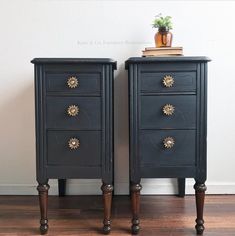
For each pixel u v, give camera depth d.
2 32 1.67
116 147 1.72
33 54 1.68
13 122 1.71
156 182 1.73
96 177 1.25
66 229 1.30
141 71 1.22
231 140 1.72
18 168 1.73
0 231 1.28
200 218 1.25
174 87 1.22
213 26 1.67
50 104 1.23
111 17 1.67
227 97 1.70
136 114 1.23
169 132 1.24
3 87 1.69
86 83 1.23
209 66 1.69
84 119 1.24
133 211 1.25
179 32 1.67
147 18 1.67
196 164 1.24
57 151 1.25
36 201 1.64
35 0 1.66
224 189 1.72
